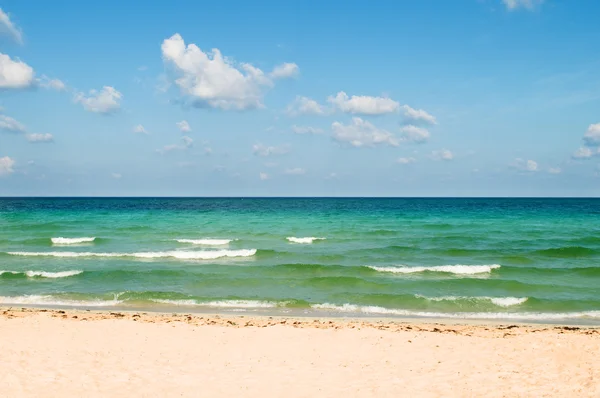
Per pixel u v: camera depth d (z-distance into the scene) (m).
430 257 25.81
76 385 8.31
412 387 8.45
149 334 12.01
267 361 10.00
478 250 27.17
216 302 16.44
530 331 12.73
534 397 7.86
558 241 31.78
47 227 40.28
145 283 19.22
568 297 17.30
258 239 33.41
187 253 25.95
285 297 17.14
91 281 19.50
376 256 26.05
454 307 15.91
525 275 21.27
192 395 8.03
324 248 28.95
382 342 11.48
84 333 11.93
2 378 8.52
